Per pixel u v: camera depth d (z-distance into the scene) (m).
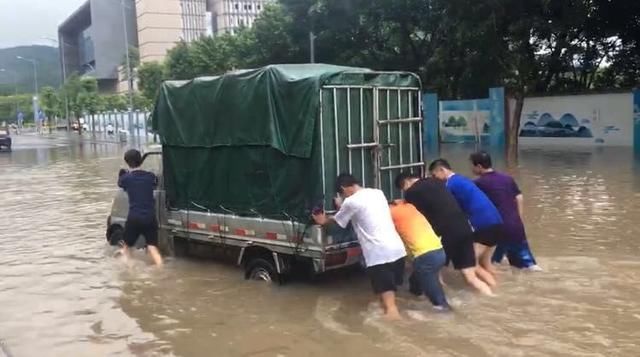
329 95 6.87
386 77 7.49
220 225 7.88
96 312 6.75
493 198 7.47
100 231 11.25
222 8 104.25
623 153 21.73
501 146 28.28
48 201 15.41
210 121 7.86
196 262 8.67
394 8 31.92
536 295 6.66
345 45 34.97
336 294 7.05
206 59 47.22
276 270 7.29
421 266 6.27
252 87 7.31
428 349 5.36
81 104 80.62
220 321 6.32
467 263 6.75
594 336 5.51
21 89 154.25
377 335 5.74
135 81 73.19
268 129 7.11
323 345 5.57
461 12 25.59
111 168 24.27
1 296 7.42
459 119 30.59
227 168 7.72
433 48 32.66
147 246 8.79
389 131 7.60
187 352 5.55
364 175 7.27
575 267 7.67
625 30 27.36
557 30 23.89
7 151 40.00
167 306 6.87
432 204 6.73
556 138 26.80
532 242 9.09
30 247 10.08
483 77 30.42
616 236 9.29
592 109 25.31
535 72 26.98
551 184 14.94
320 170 6.76
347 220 6.37
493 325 5.84
